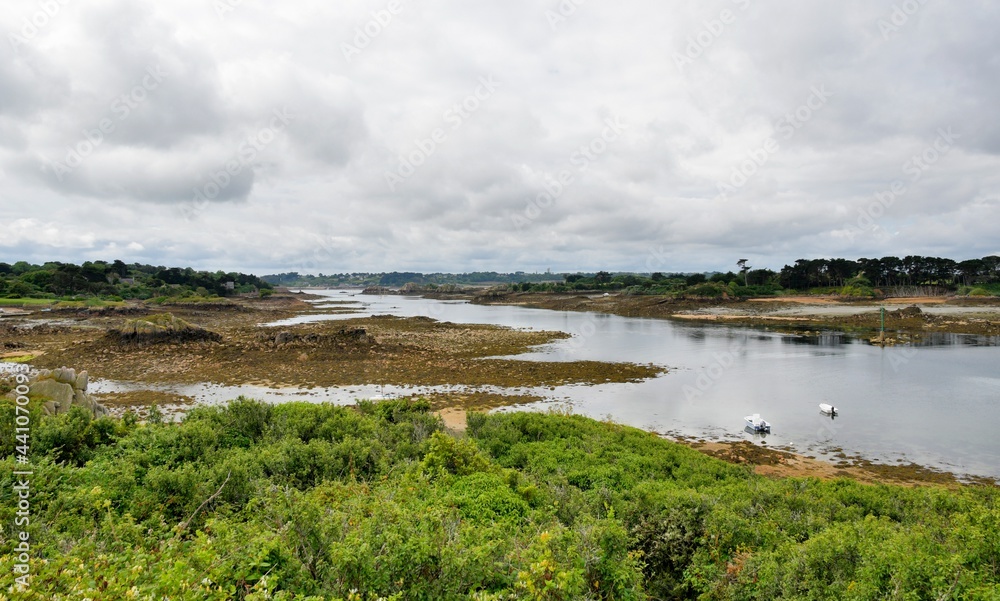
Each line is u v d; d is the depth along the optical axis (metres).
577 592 5.42
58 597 4.04
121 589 4.14
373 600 4.89
